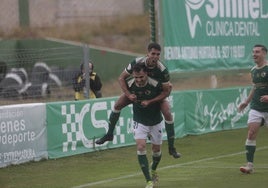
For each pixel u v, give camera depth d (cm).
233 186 3139
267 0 6397
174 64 5216
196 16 5456
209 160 4047
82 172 3688
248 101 3550
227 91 5712
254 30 6203
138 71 2952
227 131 5603
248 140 3509
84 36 13612
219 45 5734
